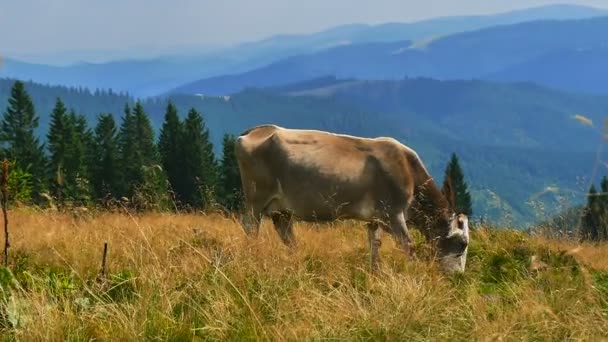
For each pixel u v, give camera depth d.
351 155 10.15
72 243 8.30
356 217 10.24
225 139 77.31
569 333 5.74
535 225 11.10
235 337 5.39
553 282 7.55
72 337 5.09
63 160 76.62
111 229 10.36
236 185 72.56
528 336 5.57
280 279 6.91
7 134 81.31
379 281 6.93
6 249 6.67
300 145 10.27
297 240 10.80
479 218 12.77
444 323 5.98
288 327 5.46
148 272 6.75
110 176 80.75
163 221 12.38
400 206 10.23
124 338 5.14
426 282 7.11
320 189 10.10
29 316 5.29
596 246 10.43
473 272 9.43
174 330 5.39
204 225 12.01
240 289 6.58
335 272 7.76
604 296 7.04
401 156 10.27
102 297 6.21
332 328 5.56
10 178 16.41
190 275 7.07
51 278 6.70
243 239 8.98
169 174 82.38
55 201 14.33
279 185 10.36
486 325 5.71
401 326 5.68
